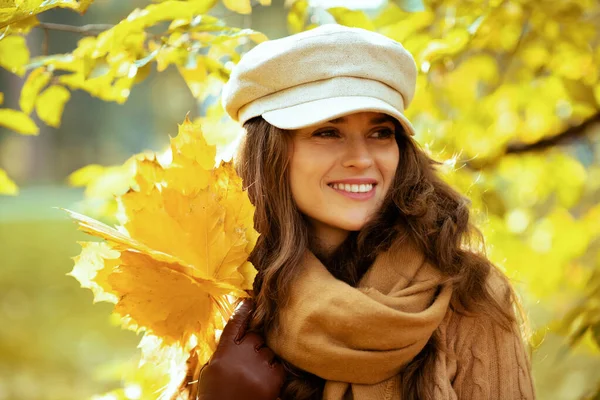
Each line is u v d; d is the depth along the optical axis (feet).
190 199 4.73
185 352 5.15
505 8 7.24
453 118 9.00
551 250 9.67
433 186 5.35
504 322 4.97
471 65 8.88
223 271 4.74
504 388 4.90
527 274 9.47
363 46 4.82
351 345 4.70
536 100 8.95
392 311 4.63
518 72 8.85
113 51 6.05
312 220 5.27
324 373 4.76
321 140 4.92
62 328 22.41
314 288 4.82
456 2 6.93
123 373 7.59
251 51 5.08
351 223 4.97
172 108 58.34
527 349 5.50
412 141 5.34
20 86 49.90
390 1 6.54
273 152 4.97
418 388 4.75
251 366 4.68
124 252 4.67
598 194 11.16
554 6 7.23
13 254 26.48
